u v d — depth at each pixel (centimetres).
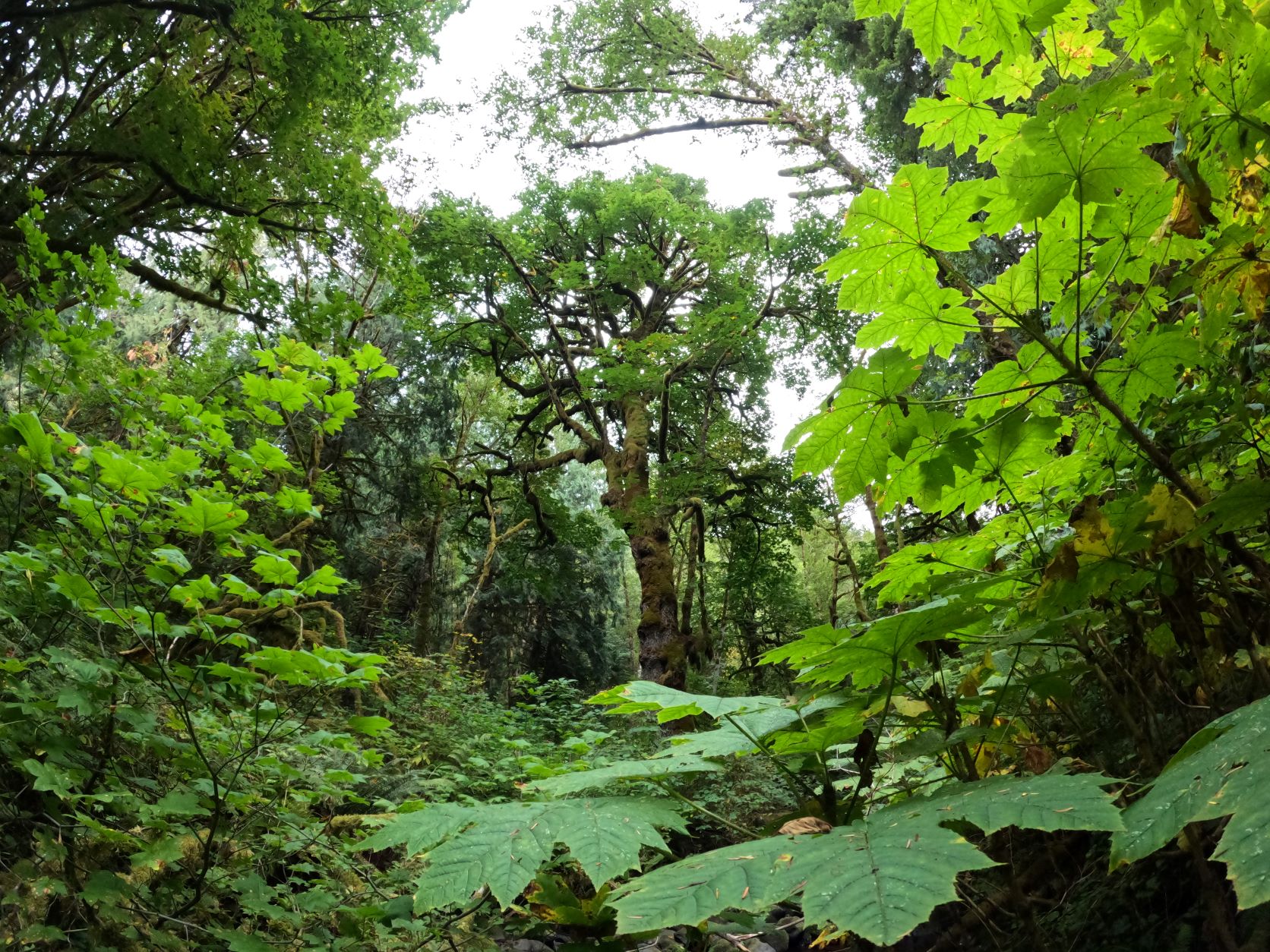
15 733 227
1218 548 156
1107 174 138
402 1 926
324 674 240
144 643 242
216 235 902
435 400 1938
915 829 91
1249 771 74
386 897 259
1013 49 158
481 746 739
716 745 154
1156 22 151
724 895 87
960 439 162
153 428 299
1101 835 199
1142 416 168
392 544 1938
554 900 154
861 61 1205
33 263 339
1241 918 148
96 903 213
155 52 843
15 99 734
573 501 3341
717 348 1461
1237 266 146
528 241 1744
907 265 155
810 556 2389
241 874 264
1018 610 165
